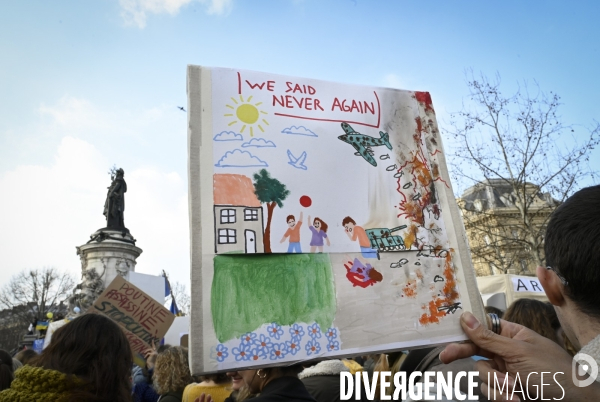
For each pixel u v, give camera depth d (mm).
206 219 1284
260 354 1213
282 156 1432
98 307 4945
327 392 2432
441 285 1436
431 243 1490
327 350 1268
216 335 1193
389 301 1368
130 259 16969
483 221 15547
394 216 1490
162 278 8570
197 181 1316
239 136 1411
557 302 1136
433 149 1650
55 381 1514
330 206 1423
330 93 1595
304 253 1343
